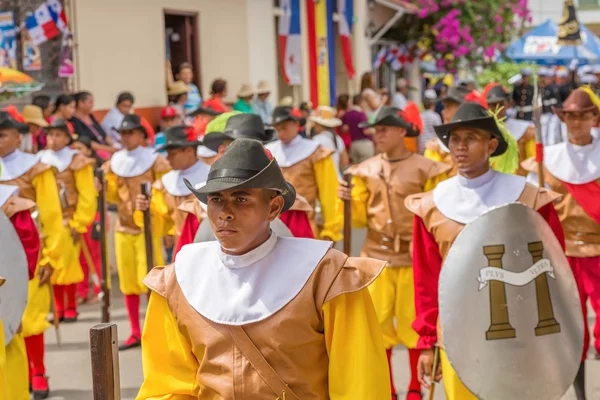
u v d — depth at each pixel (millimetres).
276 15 21438
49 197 9078
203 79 18562
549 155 8109
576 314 5555
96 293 13031
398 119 8250
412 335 8047
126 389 8945
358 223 8594
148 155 11125
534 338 5422
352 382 4086
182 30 18312
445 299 5457
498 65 30859
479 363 5398
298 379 4094
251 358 4070
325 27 23609
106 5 15938
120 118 15328
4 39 14609
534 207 5992
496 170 6453
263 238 4199
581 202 7875
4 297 6473
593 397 8219
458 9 27922
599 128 8477
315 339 4129
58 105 14039
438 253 6090
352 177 8531
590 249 7926
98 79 15781
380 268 4133
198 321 4160
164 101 17438
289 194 4250
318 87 23375
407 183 8219
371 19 27047
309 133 19453
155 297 4344
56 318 10312
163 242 13539
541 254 5488
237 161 4070
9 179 9039
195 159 9875
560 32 14008
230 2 19453
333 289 4109
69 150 11234
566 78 22031
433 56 28922
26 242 7074
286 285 4113
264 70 20797
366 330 4137
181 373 4312
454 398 5750
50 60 15016
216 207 4094
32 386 8695
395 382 8953
